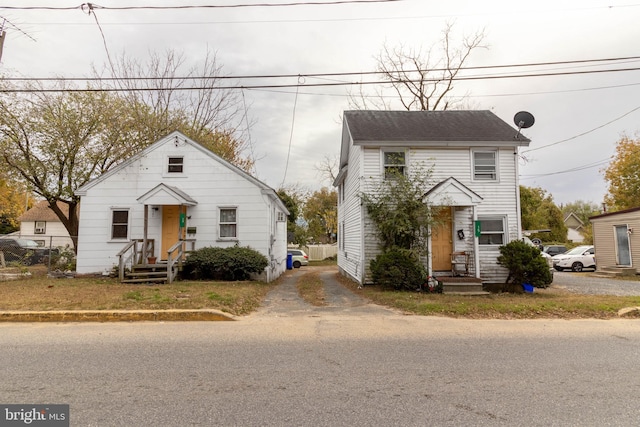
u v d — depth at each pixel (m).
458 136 13.68
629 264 18.62
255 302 9.61
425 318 7.84
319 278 17.80
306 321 7.50
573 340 6.16
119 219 14.96
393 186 12.64
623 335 6.51
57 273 14.77
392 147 13.57
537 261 11.64
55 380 4.23
